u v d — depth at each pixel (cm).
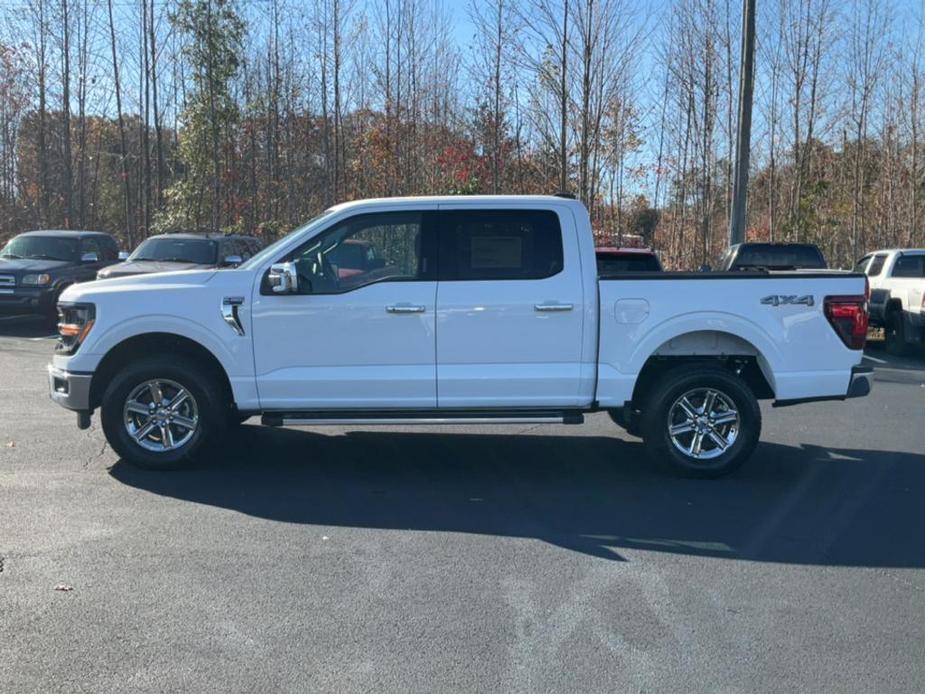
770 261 1467
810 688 376
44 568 498
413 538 559
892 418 990
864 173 2828
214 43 2398
